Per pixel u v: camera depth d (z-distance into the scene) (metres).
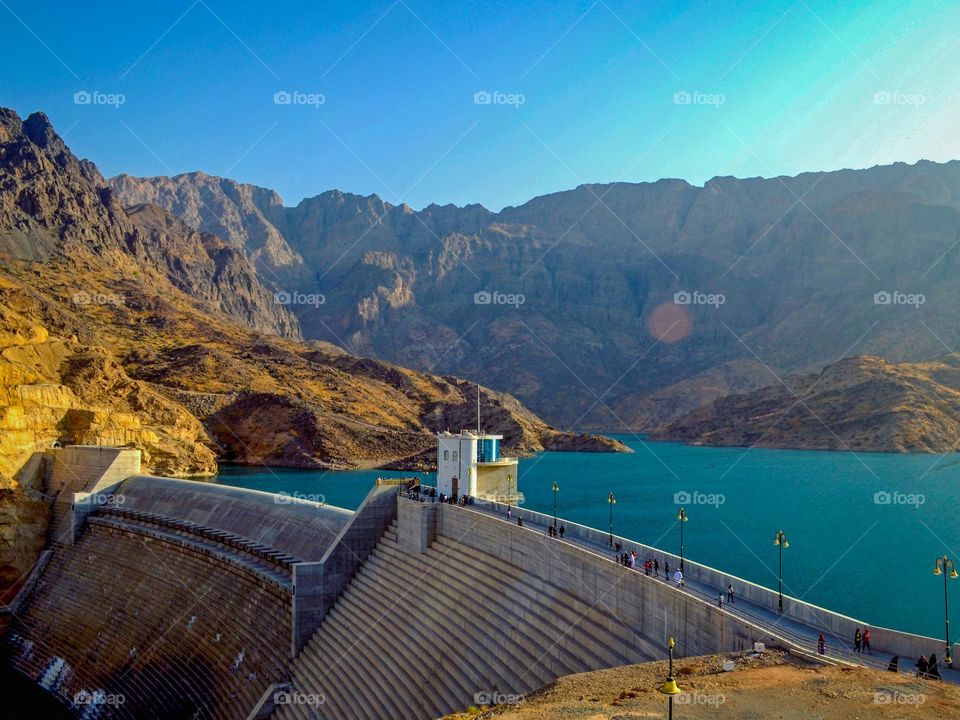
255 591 84.06
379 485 81.62
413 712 56.19
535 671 51.44
